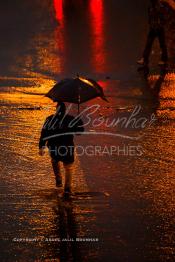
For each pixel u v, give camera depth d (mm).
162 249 12117
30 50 32656
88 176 15969
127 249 12133
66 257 11812
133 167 16656
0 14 45031
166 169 16469
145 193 14867
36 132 19688
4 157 17359
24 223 13273
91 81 14750
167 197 14625
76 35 36188
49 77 27109
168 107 22672
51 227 13102
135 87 25375
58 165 14953
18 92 24844
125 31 37188
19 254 11953
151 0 27875
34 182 15531
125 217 13562
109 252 12016
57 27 39094
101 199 14500
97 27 38625
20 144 18484
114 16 43125
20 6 49031
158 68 28438
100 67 28641
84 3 50562
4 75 27531
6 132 19641
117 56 30766
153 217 13562
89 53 31469
